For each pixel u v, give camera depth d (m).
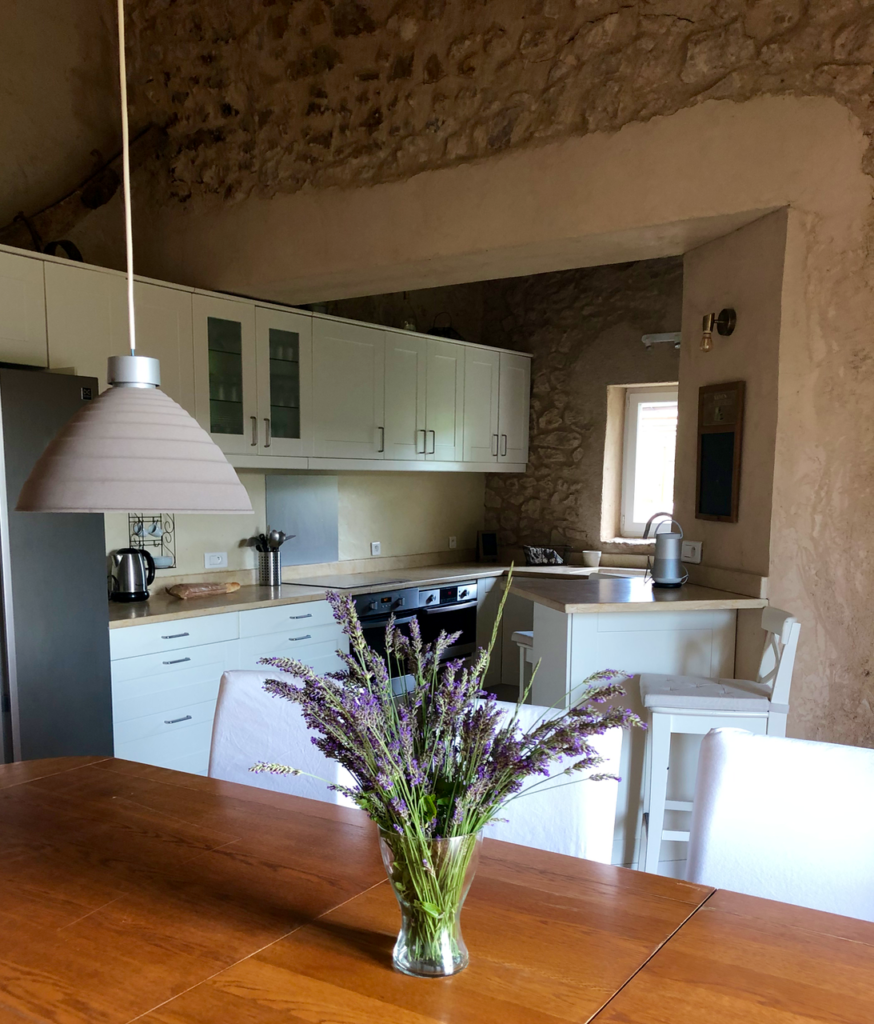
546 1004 0.92
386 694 0.99
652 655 2.76
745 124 2.59
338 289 3.74
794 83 2.52
